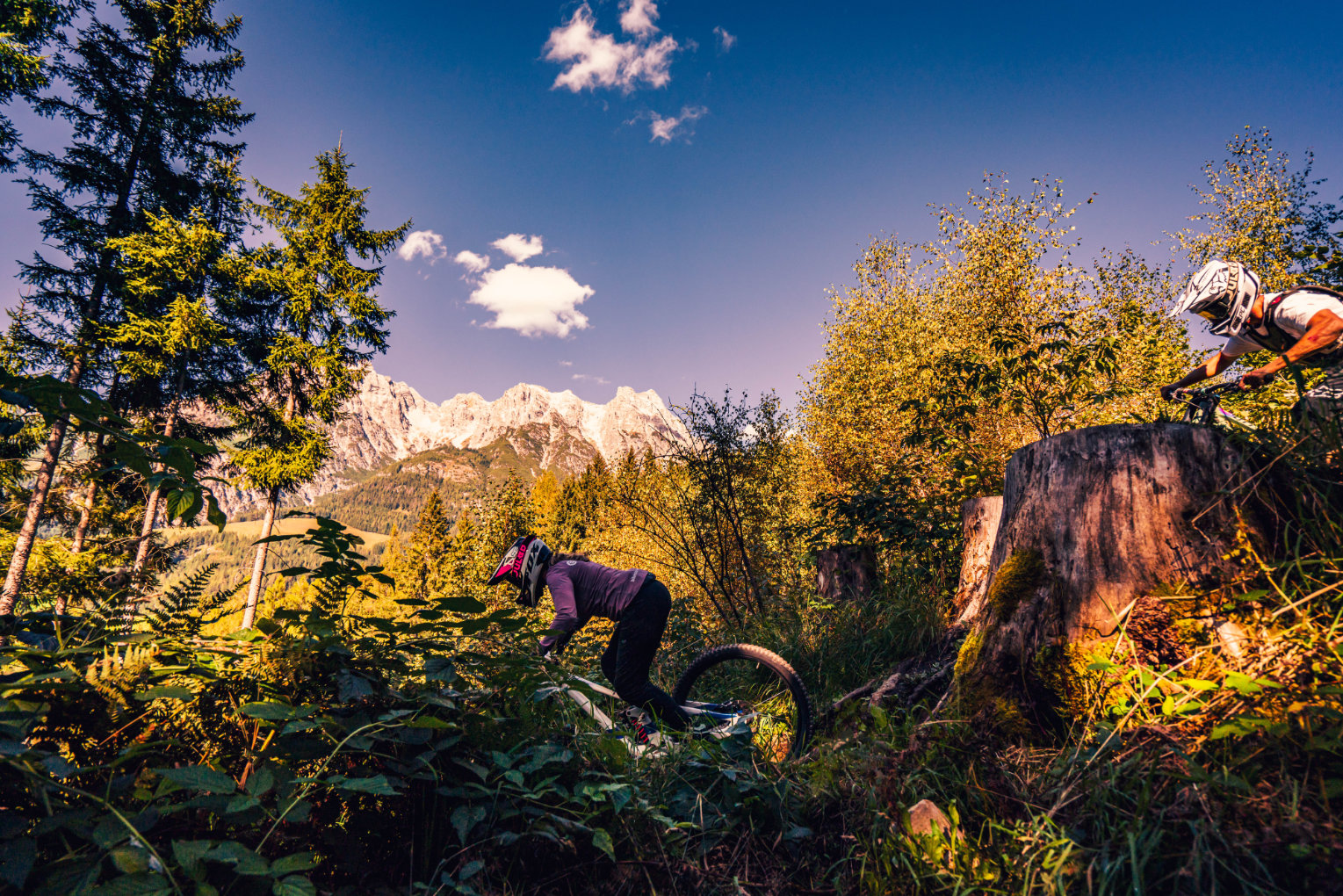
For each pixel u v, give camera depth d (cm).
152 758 143
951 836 158
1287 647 159
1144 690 171
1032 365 468
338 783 124
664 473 693
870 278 1647
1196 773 134
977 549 338
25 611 155
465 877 137
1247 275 232
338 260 1667
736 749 225
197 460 141
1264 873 117
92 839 105
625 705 259
